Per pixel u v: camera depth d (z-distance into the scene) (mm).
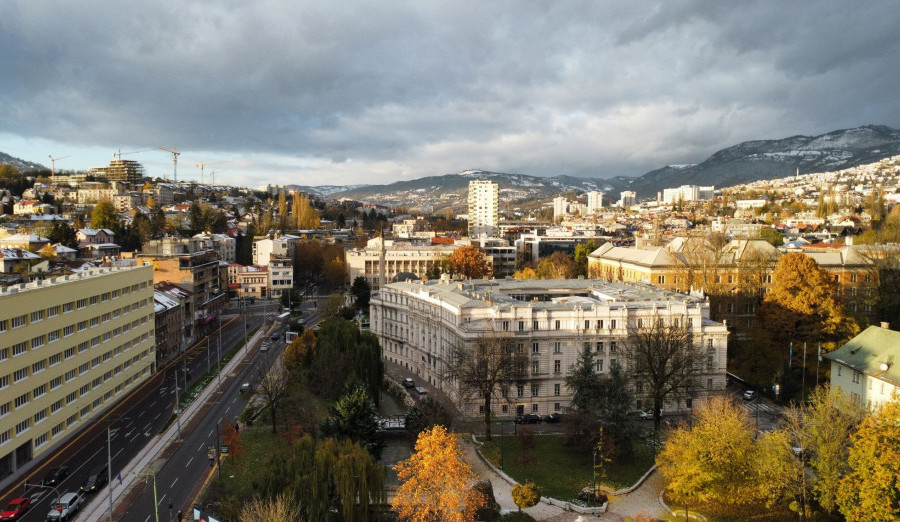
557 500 95375
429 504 80938
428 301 156875
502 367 120312
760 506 94125
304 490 84188
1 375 99188
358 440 103438
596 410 110812
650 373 123000
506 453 112750
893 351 114500
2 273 174500
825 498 86312
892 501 75500
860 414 93625
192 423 126625
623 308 133375
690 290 166375
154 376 160500
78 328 124625
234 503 87688
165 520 86750
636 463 109125
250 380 155375
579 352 131875
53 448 112375
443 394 145375
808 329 144875
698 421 104875
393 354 181250
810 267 147875
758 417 128250
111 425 125062
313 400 139500
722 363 136000
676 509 93875
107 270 143375
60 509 85438
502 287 169750
